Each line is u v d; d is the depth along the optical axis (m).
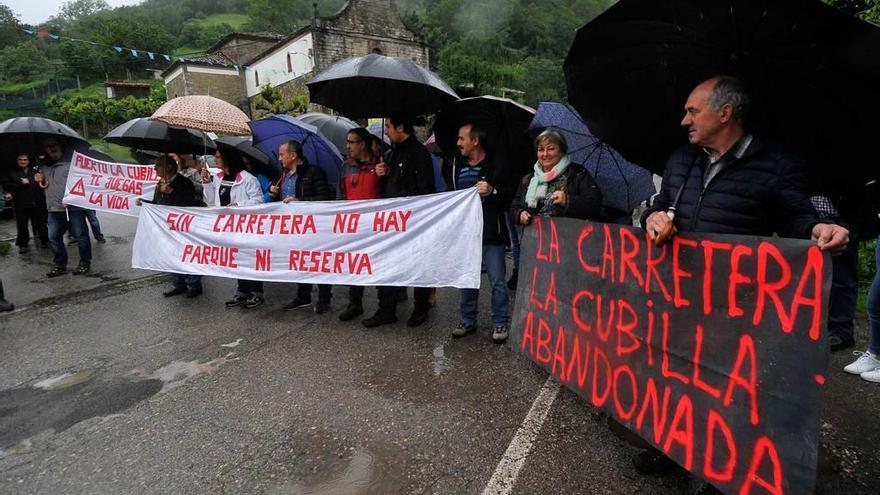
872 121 1.85
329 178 5.64
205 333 4.30
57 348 4.10
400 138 4.13
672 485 2.21
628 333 2.21
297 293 5.17
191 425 2.85
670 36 2.06
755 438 1.70
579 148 4.07
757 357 1.71
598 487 2.21
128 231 10.10
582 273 2.47
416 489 2.25
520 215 2.96
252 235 4.72
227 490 2.29
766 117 2.11
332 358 3.67
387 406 2.96
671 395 2.01
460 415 2.83
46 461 2.57
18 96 52.06
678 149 2.26
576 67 2.22
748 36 1.87
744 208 1.91
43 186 6.37
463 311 3.99
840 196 2.18
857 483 2.23
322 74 4.00
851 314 3.35
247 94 33.53
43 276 6.54
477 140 3.77
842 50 1.69
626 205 4.26
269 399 3.10
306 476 2.37
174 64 32.72
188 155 7.41
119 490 2.33
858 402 2.89
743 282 1.76
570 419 2.76
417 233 3.97
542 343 2.73
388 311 4.32
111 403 3.14
